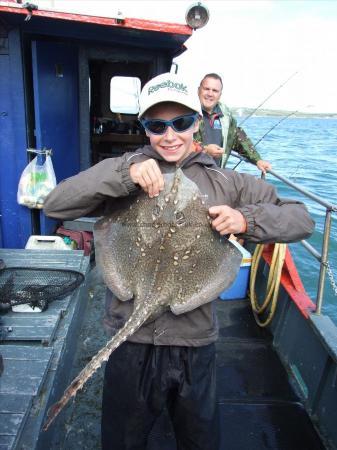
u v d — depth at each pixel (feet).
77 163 10.21
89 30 8.04
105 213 3.33
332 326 5.00
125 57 9.47
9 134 8.15
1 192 8.46
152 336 3.17
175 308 3.09
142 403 3.26
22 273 6.40
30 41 8.42
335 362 4.49
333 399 4.56
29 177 8.09
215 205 3.20
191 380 3.20
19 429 3.56
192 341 3.14
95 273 8.50
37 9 7.00
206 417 3.28
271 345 6.38
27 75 8.34
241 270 7.58
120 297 3.20
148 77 11.28
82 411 4.89
